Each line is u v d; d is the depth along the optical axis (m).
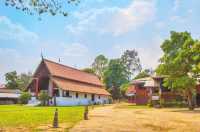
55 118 18.11
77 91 71.94
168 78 45.94
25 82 117.75
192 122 22.83
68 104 69.31
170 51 45.56
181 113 34.91
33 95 67.19
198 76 44.47
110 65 121.12
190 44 43.78
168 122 22.48
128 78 135.00
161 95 59.06
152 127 18.89
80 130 16.56
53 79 66.31
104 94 90.56
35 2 13.02
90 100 81.19
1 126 18.22
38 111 37.00
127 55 137.00
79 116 27.86
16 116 27.25
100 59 131.75
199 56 42.56
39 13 13.30
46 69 67.88
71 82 75.12
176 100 58.47
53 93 65.88
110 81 119.75
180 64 43.94
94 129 17.06
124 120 23.61
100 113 33.69
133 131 16.66
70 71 78.44
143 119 24.97
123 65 125.44
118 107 55.69
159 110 42.50
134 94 78.69
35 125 18.89
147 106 59.06
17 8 12.95
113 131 16.39
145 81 69.00
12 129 16.78
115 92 118.75
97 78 97.81
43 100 64.00
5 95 77.19
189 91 45.12
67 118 25.02
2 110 39.81
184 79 42.94
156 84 60.62
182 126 19.78
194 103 54.00
